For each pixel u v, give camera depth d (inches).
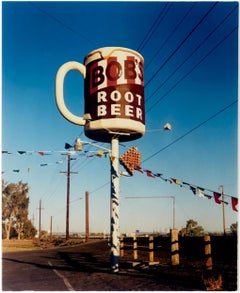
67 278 486.6
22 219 3459.6
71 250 1247.5
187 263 586.2
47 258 906.1
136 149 596.7
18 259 917.8
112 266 546.0
